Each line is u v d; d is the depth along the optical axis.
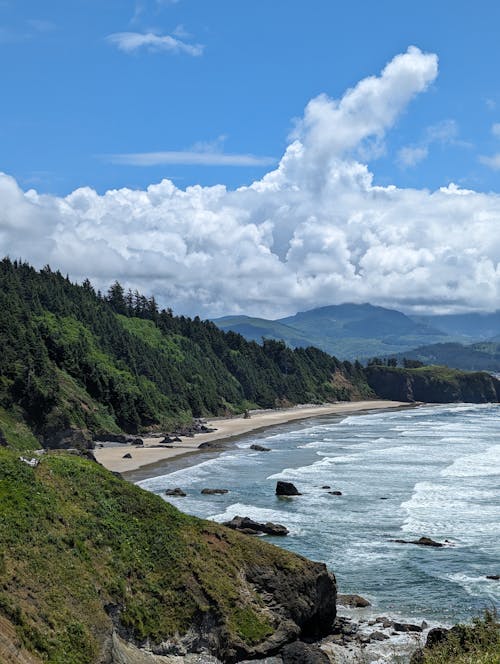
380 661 30.30
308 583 32.75
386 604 37.34
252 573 32.47
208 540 33.41
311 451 99.25
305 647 29.83
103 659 23.91
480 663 22.06
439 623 34.78
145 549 31.27
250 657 28.95
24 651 21.78
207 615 29.23
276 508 59.00
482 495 64.12
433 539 49.22
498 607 36.66
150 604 28.73
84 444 96.50
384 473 77.50
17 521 27.91
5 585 24.20
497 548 46.91
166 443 108.75
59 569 26.80
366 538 49.41
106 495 33.72
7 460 31.89
